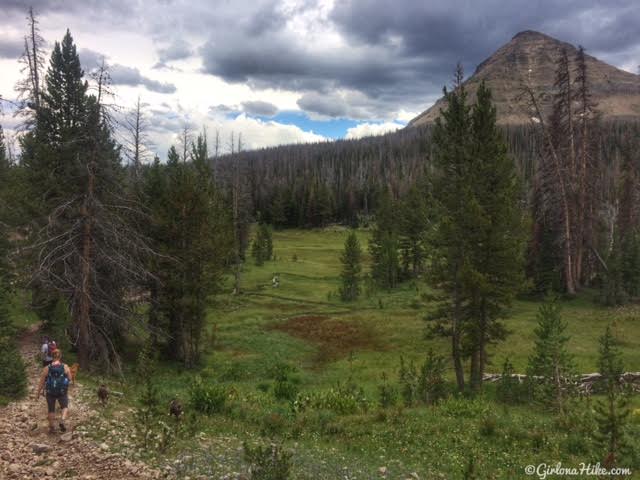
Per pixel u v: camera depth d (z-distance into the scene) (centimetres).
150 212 2688
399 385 2512
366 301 5094
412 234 6250
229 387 2328
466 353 2467
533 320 3834
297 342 3675
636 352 2914
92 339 2239
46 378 1130
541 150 4531
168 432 1251
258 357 3241
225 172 7475
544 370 2098
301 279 6291
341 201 13562
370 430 1484
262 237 7481
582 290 4609
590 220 4616
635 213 5025
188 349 3077
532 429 1444
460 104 2622
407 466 1188
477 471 1120
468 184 2472
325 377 2881
